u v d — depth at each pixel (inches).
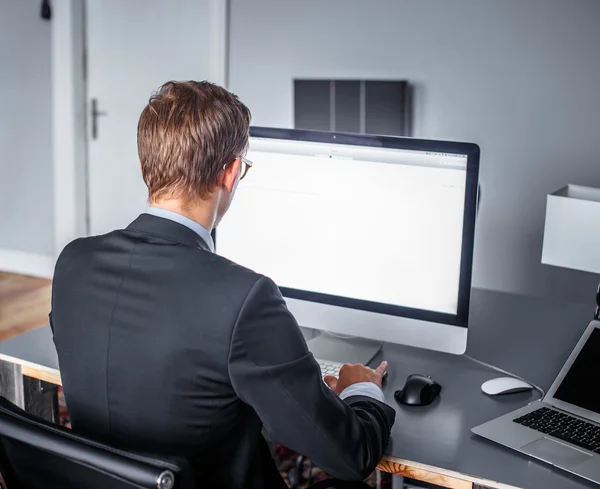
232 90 158.4
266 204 60.6
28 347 58.2
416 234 55.9
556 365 59.1
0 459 39.6
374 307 58.1
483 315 71.2
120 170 168.9
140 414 38.3
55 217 169.8
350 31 146.3
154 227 40.8
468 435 47.0
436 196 54.7
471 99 140.6
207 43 156.2
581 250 63.7
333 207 58.2
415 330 57.1
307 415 38.0
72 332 40.3
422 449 45.1
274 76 154.2
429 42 141.1
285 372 37.4
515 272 144.0
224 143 40.6
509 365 58.9
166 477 32.9
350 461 39.8
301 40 150.4
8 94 168.4
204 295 37.5
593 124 133.7
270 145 59.3
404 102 142.5
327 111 148.0
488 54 137.6
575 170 136.6
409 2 140.8
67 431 36.3
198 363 37.1
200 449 39.1
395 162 55.4
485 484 42.1
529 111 137.2
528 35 134.3
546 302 75.7
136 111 164.7
